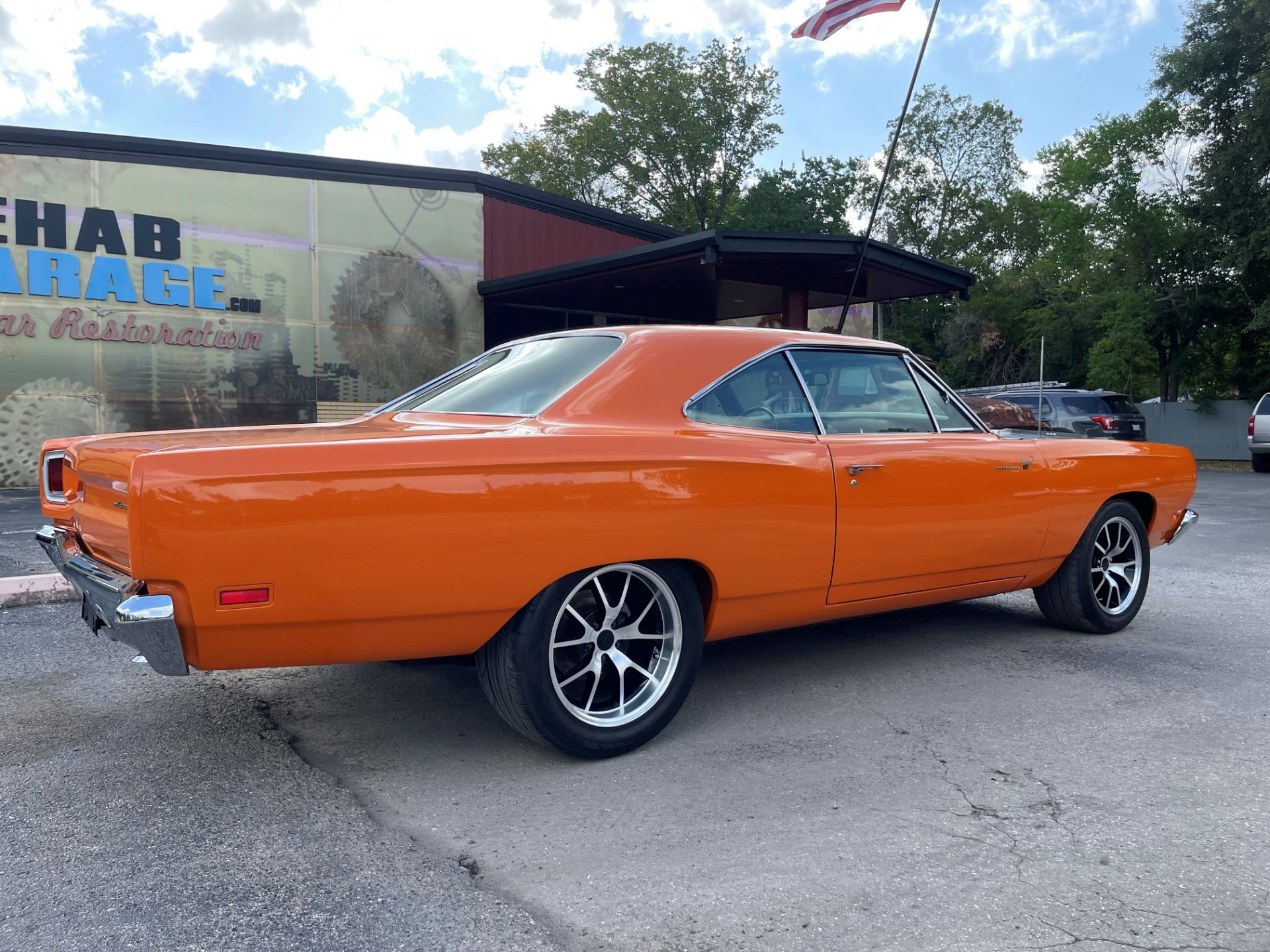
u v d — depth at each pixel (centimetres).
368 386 1598
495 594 262
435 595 254
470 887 214
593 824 247
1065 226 3372
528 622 271
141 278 1387
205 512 229
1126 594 467
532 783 276
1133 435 1566
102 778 279
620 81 4250
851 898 208
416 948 190
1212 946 189
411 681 381
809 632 464
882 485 346
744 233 1334
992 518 387
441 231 1669
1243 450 2566
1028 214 4641
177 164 1406
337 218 1555
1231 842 235
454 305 1688
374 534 245
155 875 219
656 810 256
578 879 218
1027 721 330
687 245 1368
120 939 192
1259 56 2264
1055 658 414
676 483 290
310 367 1539
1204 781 275
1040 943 190
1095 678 383
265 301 1494
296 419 1529
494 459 259
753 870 221
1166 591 578
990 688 368
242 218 1466
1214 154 2384
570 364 329
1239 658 414
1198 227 2527
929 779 277
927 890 212
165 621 227
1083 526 431
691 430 311
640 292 1805
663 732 319
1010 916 200
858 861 226
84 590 275
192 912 203
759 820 249
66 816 253
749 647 434
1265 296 2478
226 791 270
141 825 247
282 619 240
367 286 1589
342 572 243
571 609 283
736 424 325
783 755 297
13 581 518
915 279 1577
